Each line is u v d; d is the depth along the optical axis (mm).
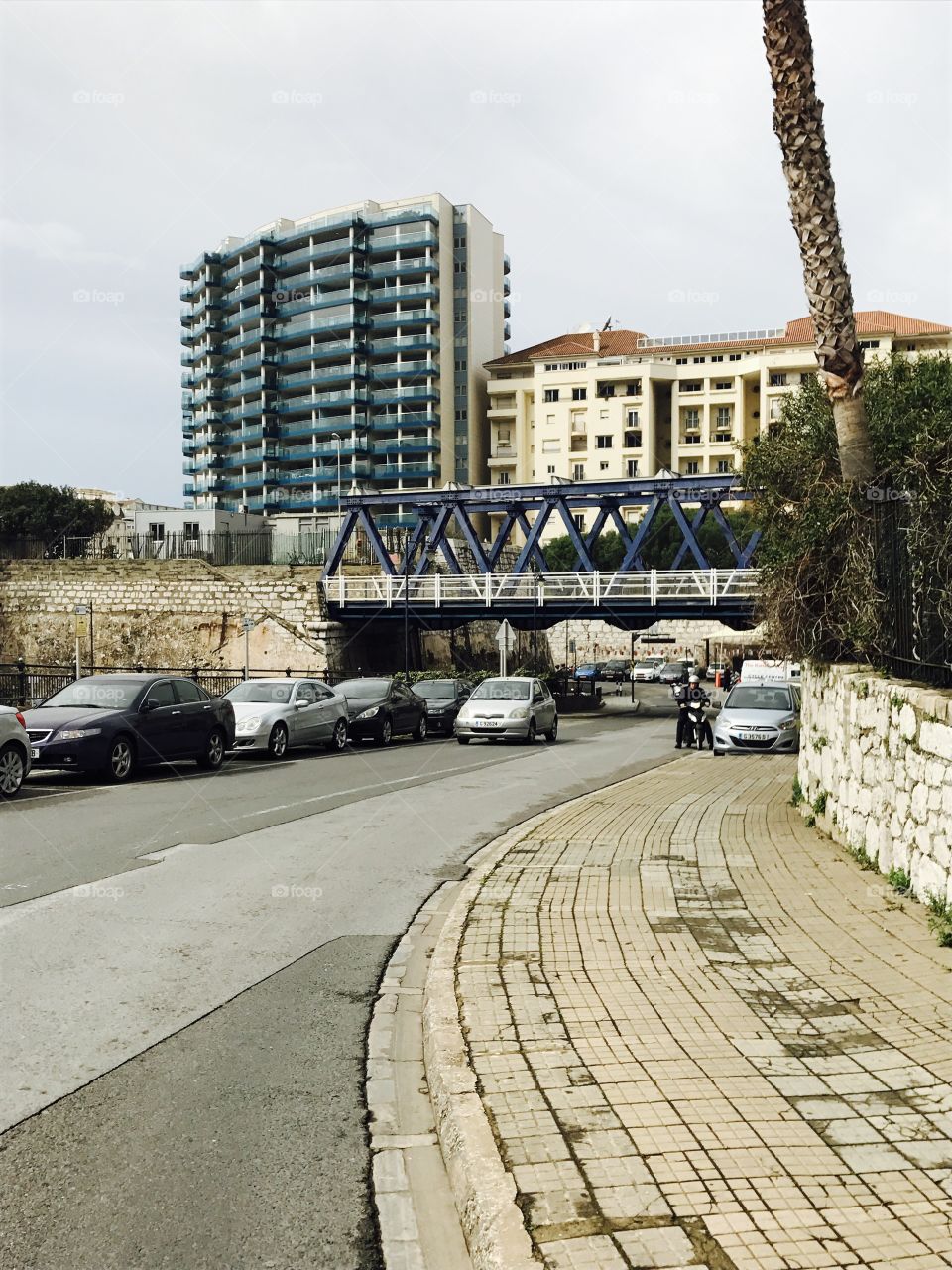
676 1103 3918
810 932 6379
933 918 6312
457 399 101938
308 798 14008
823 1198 3195
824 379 10688
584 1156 3484
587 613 41625
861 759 8531
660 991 5320
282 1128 4066
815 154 10500
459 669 57719
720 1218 3076
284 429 101812
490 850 10398
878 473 10188
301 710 21328
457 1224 3363
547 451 99938
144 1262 3102
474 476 103000
